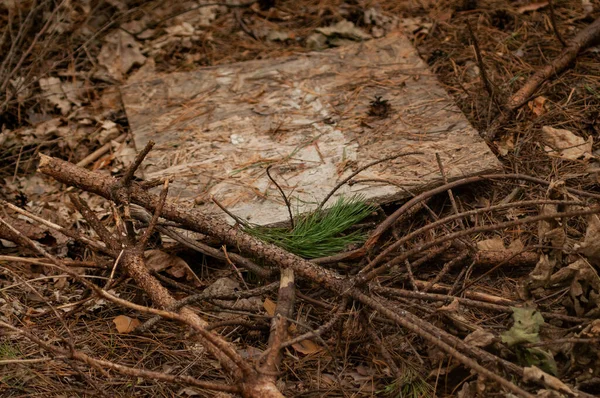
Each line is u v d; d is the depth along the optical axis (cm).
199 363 192
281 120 244
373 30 278
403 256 190
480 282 205
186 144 238
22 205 233
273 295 205
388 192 218
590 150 229
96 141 251
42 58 262
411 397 183
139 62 275
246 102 251
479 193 222
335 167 227
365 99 248
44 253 185
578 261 187
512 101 242
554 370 176
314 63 263
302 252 207
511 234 212
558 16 274
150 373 171
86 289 207
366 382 187
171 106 252
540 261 189
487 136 234
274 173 227
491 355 176
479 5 282
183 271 211
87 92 266
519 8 278
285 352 192
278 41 279
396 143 233
